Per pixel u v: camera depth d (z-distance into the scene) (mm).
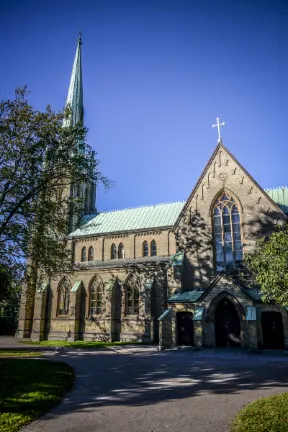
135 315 47031
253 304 32594
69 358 28391
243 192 39938
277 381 17203
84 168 32969
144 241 53375
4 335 70438
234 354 29172
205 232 40562
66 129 31594
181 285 38562
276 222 37562
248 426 10133
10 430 10383
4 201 30125
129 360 26500
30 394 14703
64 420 11625
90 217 62500
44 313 53781
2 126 28531
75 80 76125
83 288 52062
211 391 15438
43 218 31625
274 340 31625
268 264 21062
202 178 42562
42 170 30766
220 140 42906
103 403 13859
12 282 32625
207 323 34344
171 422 11195
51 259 33750
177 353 30844
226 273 34844
